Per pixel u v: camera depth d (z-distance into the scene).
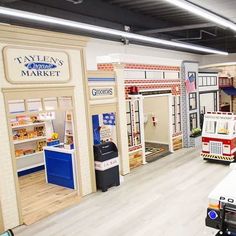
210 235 4.46
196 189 6.42
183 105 10.80
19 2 6.02
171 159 9.25
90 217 5.34
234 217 2.92
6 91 4.94
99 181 6.67
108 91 7.29
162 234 4.57
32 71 5.33
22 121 8.31
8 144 5.01
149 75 9.16
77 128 6.28
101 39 10.17
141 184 6.98
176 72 10.45
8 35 4.91
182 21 9.57
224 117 8.30
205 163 8.52
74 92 6.20
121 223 5.03
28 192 6.85
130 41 11.20
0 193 4.88
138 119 8.72
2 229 4.91
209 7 6.52
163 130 11.16
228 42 13.76
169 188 6.59
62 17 6.90
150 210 5.47
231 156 8.16
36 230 4.97
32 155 8.66
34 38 5.29
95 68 10.22
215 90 13.47
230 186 3.22
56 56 5.76
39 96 5.49
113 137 7.92
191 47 10.95
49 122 8.81
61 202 6.11
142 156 8.82
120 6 7.62
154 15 8.70
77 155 6.29
